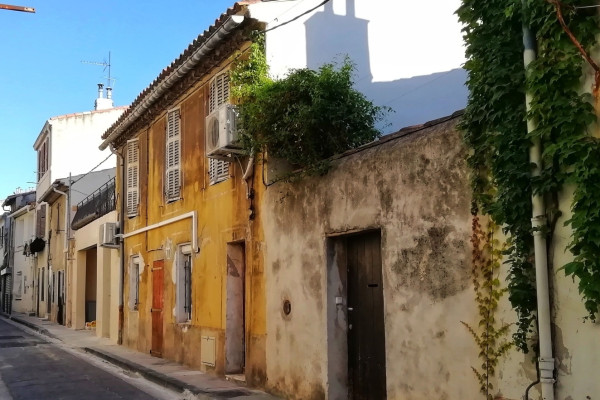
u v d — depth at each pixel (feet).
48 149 102.32
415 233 20.42
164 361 42.39
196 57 35.32
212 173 36.52
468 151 18.48
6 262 143.13
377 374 23.58
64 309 86.07
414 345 20.13
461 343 18.31
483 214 17.70
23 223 135.33
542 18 15.46
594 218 13.99
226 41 33.37
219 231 35.55
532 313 15.99
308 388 25.93
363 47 33.76
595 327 14.37
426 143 20.17
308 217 26.78
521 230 16.16
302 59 31.83
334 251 25.61
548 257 15.53
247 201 32.14
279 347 28.48
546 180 15.35
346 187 24.36
